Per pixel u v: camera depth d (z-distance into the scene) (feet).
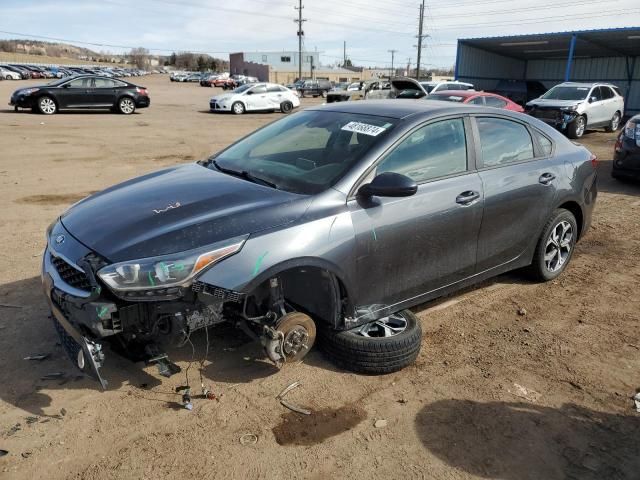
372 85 86.02
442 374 11.28
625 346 12.59
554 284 16.06
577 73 112.47
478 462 8.82
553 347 12.47
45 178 29.27
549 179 14.65
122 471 8.41
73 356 9.62
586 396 10.66
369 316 11.30
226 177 11.81
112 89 69.31
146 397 10.19
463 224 12.46
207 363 11.31
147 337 9.36
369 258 10.81
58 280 9.43
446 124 12.54
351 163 11.02
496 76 114.42
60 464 8.52
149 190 11.23
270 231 9.65
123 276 8.64
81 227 10.04
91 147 40.86
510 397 10.54
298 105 89.61
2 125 52.03
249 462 8.68
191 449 8.92
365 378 11.03
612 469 8.76
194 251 9.04
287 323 10.00
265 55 327.47
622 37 84.23
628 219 23.31
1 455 8.64
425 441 9.27
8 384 10.43
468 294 15.23
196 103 100.17
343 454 8.92
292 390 10.53
